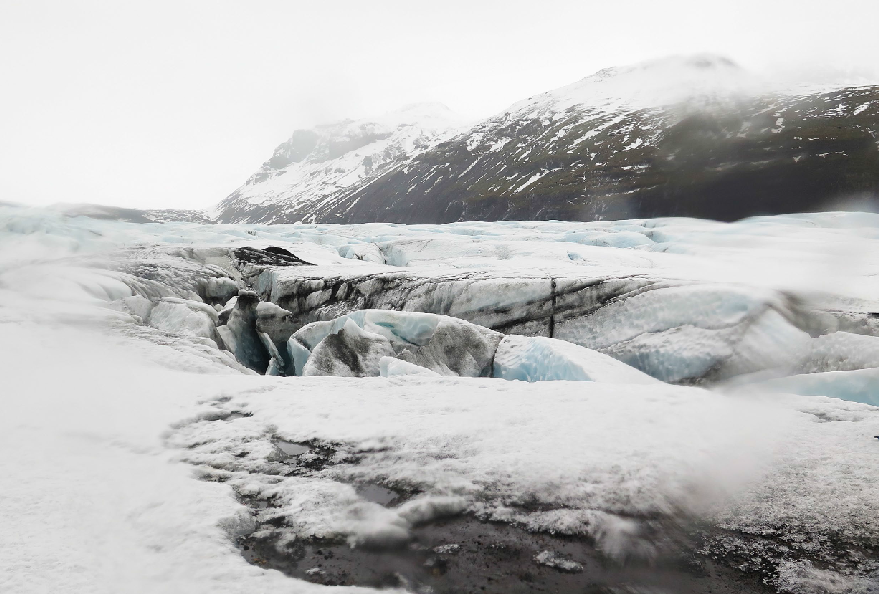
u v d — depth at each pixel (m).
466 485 4.35
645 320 15.40
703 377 12.73
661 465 4.58
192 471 4.59
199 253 28.00
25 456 4.63
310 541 3.65
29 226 31.42
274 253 29.88
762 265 21.48
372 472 4.61
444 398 6.52
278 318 19.92
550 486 4.30
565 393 6.60
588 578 3.31
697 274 18.78
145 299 17.28
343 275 22.95
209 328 16.28
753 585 3.24
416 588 3.19
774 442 5.07
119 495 4.07
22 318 11.16
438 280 20.14
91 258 24.69
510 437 5.21
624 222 49.88
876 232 32.88
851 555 3.48
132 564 3.21
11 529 3.47
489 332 14.16
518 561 3.47
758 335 12.94
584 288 17.52
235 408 6.30
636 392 6.60
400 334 14.46
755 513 3.96
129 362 8.70
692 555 3.54
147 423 5.65
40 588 2.91
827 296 14.52
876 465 4.56
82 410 5.91
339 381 7.48
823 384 8.82
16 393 6.38
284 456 4.95
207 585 3.04
